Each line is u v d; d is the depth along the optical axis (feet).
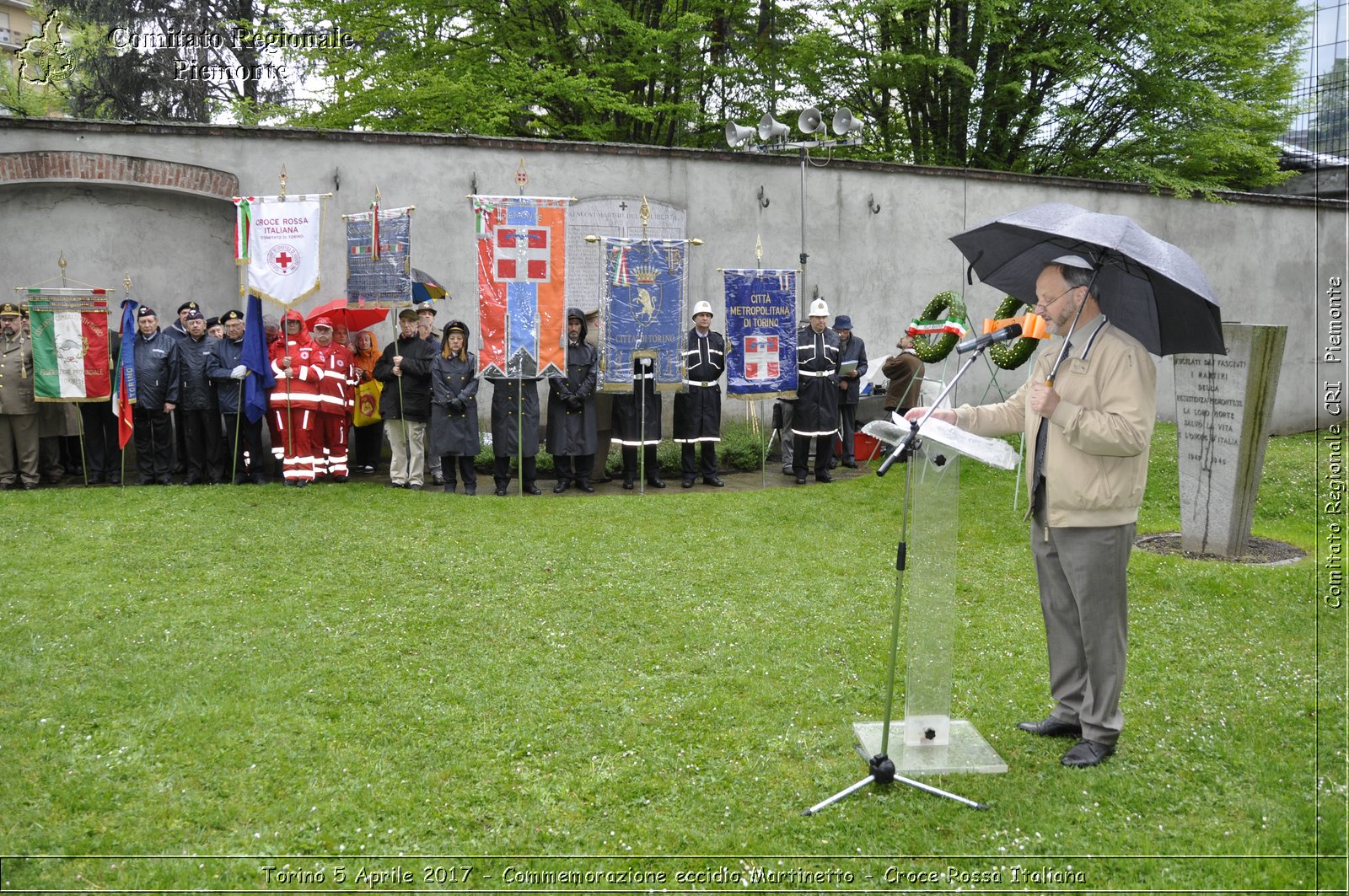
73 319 34.06
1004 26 57.36
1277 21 58.44
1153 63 58.44
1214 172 63.82
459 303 42.68
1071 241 14.89
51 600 22.21
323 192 41.09
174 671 18.51
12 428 34.35
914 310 49.34
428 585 23.90
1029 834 13.00
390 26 53.01
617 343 35.83
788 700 17.63
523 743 15.84
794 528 30.50
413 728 16.34
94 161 38.58
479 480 38.45
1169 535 30.81
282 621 21.26
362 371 39.09
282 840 13.00
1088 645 14.71
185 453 36.99
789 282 37.81
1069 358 14.60
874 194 48.03
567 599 23.06
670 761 15.28
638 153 44.21
